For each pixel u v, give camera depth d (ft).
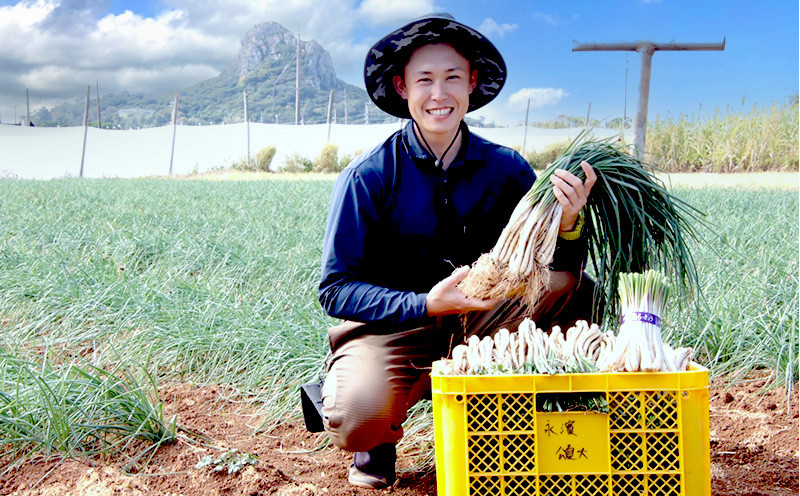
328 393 7.75
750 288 14.03
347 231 7.83
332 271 7.80
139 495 7.68
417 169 7.90
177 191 50.06
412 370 7.86
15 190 47.91
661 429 5.76
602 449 5.80
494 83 8.65
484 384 5.77
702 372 5.68
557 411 5.79
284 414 10.75
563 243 7.81
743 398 10.71
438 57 7.56
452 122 7.68
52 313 15.08
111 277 16.89
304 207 34.17
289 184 61.57
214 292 15.93
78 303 15.15
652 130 68.03
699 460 5.71
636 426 5.83
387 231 8.06
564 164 7.02
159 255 21.25
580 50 36.86
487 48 7.98
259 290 16.96
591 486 5.84
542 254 6.89
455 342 8.31
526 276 6.86
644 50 36.50
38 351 13.53
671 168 66.95
